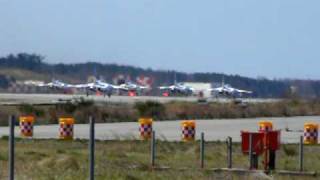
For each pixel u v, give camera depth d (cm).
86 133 10300
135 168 5756
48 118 13125
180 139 9356
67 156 6191
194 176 5297
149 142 8488
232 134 10650
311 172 5925
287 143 9056
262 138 6084
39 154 6581
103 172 5128
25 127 9244
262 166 6391
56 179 4650
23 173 4903
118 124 12762
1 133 10000
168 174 5366
